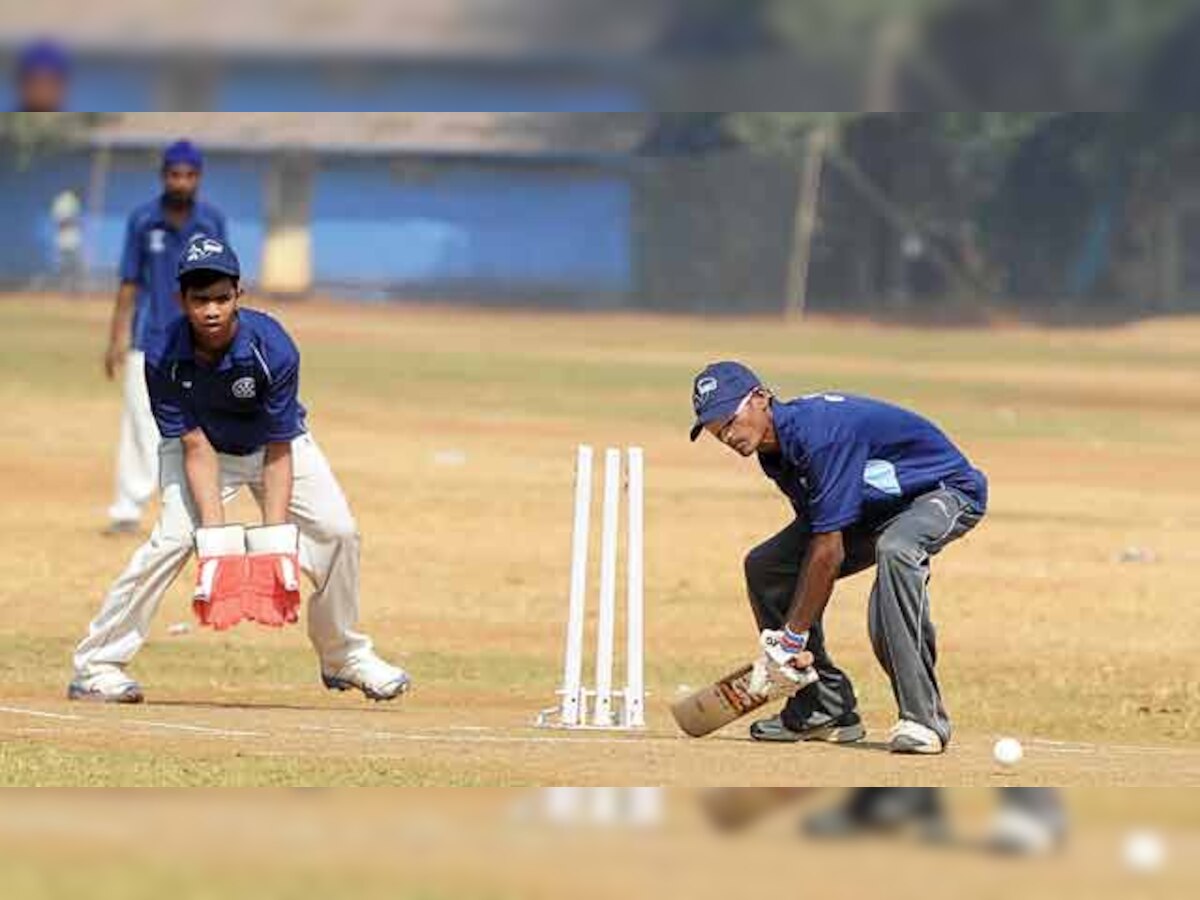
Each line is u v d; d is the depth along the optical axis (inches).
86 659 1422.2
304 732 1286.9
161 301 2198.6
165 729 1283.2
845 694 1299.2
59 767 1114.7
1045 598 2154.3
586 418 4015.8
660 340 6633.9
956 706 1585.9
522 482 3006.9
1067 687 1681.8
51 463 3021.7
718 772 1104.8
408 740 1258.6
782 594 1289.4
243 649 1776.6
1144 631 1979.6
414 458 3265.3
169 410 1337.4
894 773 1120.8
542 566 2299.5
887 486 1242.0
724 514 2738.7
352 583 1421.0
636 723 1371.8
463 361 5408.5
